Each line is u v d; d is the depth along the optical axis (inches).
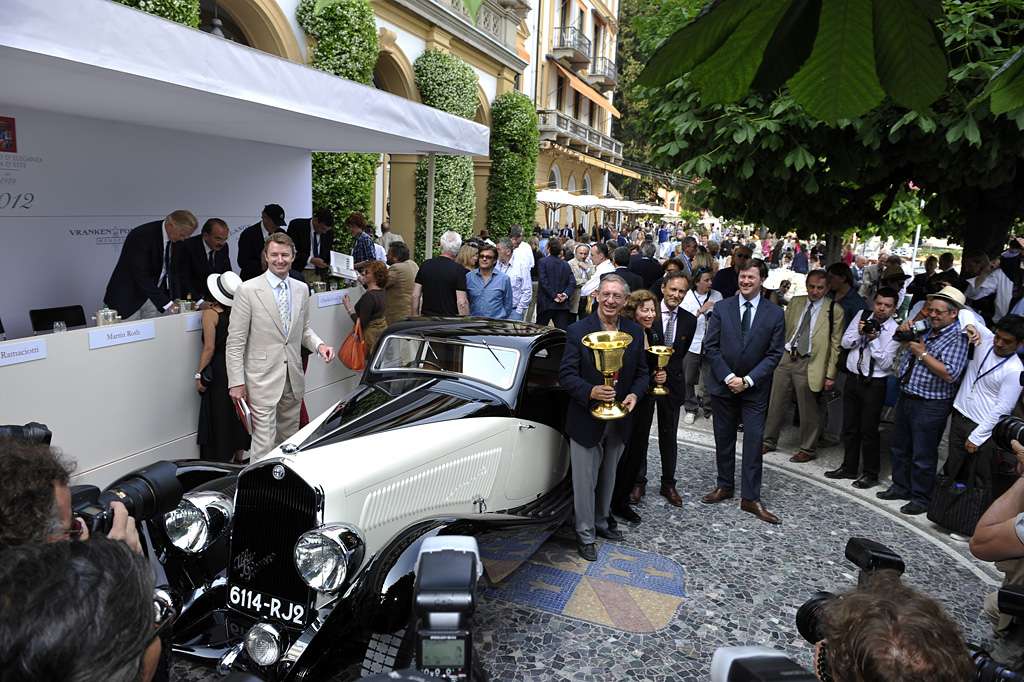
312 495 106.0
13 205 209.0
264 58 172.2
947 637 43.9
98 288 239.0
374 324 240.1
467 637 43.9
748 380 188.4
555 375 171.0
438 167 549.3
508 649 127.3
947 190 232.4
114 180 239.1
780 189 231.6
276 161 315.6
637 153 1754.4
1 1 113.1
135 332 165.0
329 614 101.7
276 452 118.8
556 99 1138.7
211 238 220.2
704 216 1536.7
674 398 199.5
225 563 121.8
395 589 97.5
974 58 157.0
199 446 188.5
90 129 227.8
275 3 350.6
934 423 195.8
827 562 167.9
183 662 120.9
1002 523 95.5
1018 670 66.7
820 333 233.1
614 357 148.6
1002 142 172.9
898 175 243.1
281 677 98.1
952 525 180.9
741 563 165.8
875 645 43.2
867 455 221.0
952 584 159.8
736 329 194.1
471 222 596.1
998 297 269.9
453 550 47.7
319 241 290.8
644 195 1924.2
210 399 183.0
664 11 206.1
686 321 201.5
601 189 1517.0
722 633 136.1
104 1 129.6
